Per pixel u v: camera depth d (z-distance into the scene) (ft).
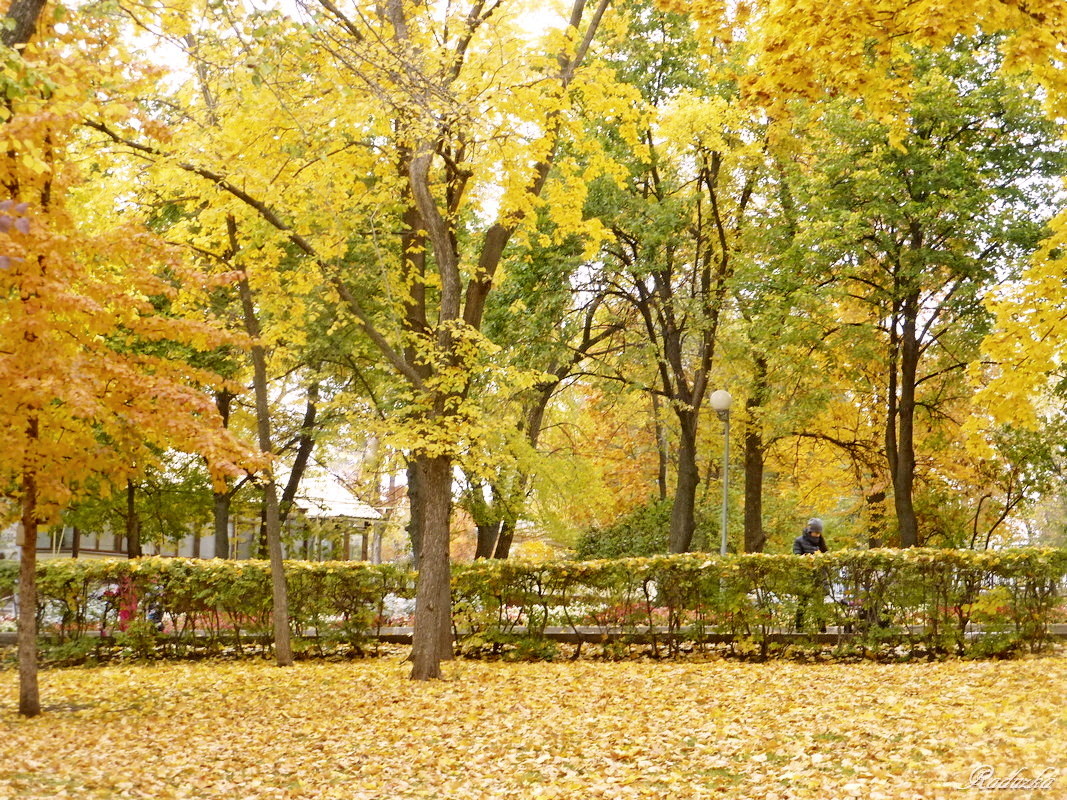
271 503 50.47
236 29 29.96
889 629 47.50
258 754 28.58
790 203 75.05
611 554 101.04
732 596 48.83
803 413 73.51
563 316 79.41
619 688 38.96
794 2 31.78
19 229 17.06
